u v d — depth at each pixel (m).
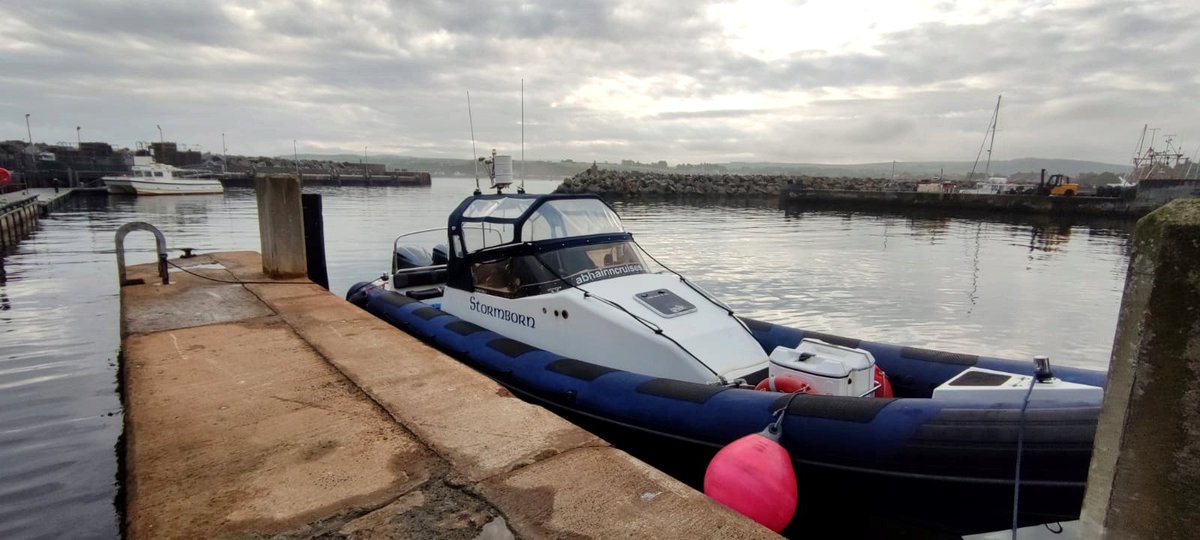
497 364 4.73
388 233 20.62
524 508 2.32
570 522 2.23
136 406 3.38
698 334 4.43
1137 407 1.49
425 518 2.27
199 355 4.36
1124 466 1.53
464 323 5.48
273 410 3.31
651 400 3.84
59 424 4.94
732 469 2.92
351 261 14.36
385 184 88.50
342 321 5.43
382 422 3.14
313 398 3.49
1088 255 16.83
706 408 3.62
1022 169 175.25
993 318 9.23
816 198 43.81
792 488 2.94
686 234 21.38
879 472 3.10
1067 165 170.12
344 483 2.52
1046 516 2.83
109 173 56.59
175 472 2.61
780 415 3.38
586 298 4.68
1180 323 1.40
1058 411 2.80
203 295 6.64
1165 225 1.41
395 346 4.59
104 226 23.80
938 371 4.40
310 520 2.26
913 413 3.10
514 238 5.12
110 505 3.71
